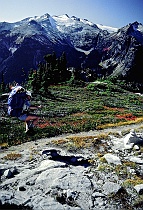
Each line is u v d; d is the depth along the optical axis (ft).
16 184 47.26
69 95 217.36
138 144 71.36
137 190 46.60
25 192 44.50
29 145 79.66
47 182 47.50
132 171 54.60
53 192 44.55
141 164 58.85
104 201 43.68
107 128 104.01
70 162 59.11
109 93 243.40
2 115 117.80
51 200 42.04
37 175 50.21
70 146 71.41
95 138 76.59
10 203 39.81
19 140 83.35
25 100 38.09
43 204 40.65
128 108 168.86
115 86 308.60
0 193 42.29
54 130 95.50
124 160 61.11
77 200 43.24
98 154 64.34
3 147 76.84
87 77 415.85
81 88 263.90
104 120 117.70
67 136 91.15
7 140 82.99
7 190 45.19
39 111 134.21
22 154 66.49
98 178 51.03
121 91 273.95
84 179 48.83
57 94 216.95
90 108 156.25
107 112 144.25
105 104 176.55
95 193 45.19
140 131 90.89
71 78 305.53
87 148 70.59
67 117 124.57
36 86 217.77
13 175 51.47
